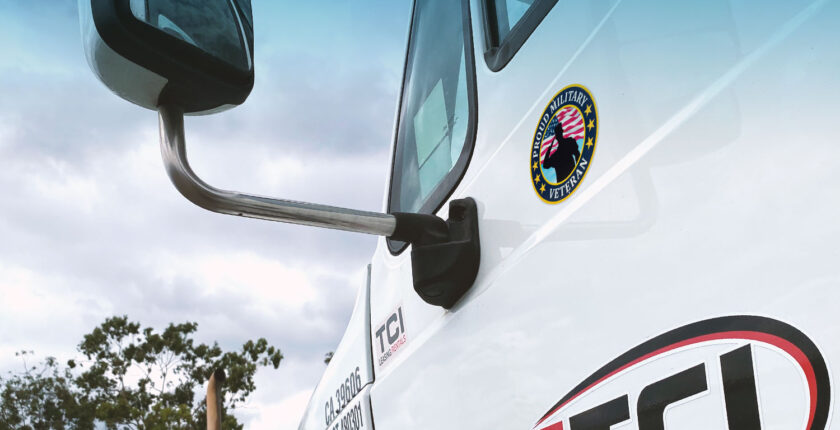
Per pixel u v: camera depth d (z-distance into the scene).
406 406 1.52
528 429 1.11
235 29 1.19
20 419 29.02
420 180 1.67
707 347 0.83
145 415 27.39
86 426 29.08
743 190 0.82
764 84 0.81
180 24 1.12
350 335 1.96
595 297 1.01
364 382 1.77
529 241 1.18
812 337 0.72
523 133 1.25
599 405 0.97
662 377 0.88
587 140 1.09
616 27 1.07
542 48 1.25
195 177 1.18
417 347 1.50
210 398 1.58
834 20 0.76
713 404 0.81
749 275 0.79
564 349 1.06
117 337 29.20
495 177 1.31
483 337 1.26
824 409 0.70
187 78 1.13
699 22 0.92
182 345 29.03
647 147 0.96
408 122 1.81
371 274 1.87
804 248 0.74
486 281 1.28
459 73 1.56
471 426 1.27
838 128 0.73
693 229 0.87
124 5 1.06
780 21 0.82
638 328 0.93
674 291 0.88
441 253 1.33
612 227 1.00
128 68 1.11
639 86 1.00
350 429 1.83
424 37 1.80
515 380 1.16
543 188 1.17
